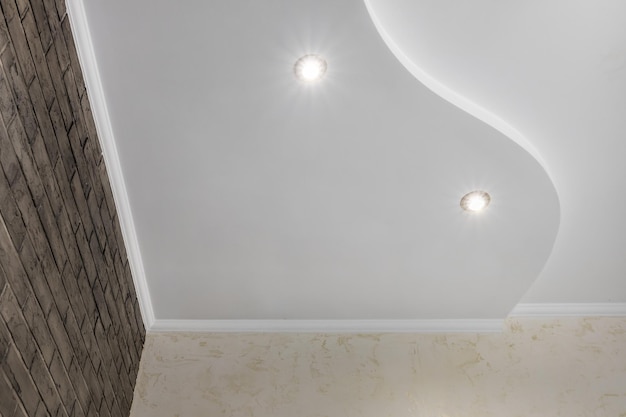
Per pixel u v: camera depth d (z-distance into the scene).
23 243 1.96
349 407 3.08
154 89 2.48
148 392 3.13
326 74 2.42
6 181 1.87
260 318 3.35
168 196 2.85
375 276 3.17
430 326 3.34
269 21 2.28
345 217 2.93
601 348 3.29
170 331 3.32
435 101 2.50
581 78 2.59
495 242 3.03
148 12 2.27
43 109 2.11
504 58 2.52
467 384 3.17
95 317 2.58
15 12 1.92
